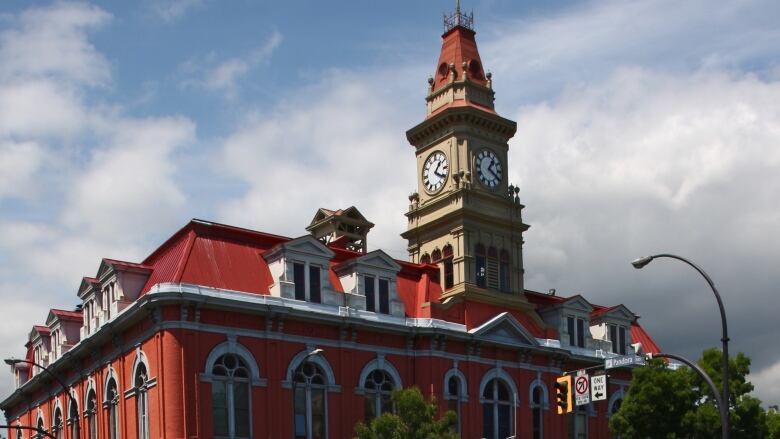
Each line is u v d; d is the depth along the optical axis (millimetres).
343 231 73938
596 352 74562
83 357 63656
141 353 56188
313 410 58688
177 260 57656
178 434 52750
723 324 40062
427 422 54625
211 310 55531
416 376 63812
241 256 59719
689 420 60594
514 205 73562
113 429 59594
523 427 68000
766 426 63250
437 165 73438
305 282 59781
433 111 75562
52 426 69125
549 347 70438
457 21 77000
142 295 58062
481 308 68438
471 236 69875
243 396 56000
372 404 61625
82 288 64688
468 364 65875
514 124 74750
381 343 62719
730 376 63344
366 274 63156
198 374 54156
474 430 64875
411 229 73562
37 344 73375
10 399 76938
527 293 75125
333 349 60219
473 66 76188
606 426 74438
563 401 45719
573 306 74000
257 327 57156
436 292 68562
